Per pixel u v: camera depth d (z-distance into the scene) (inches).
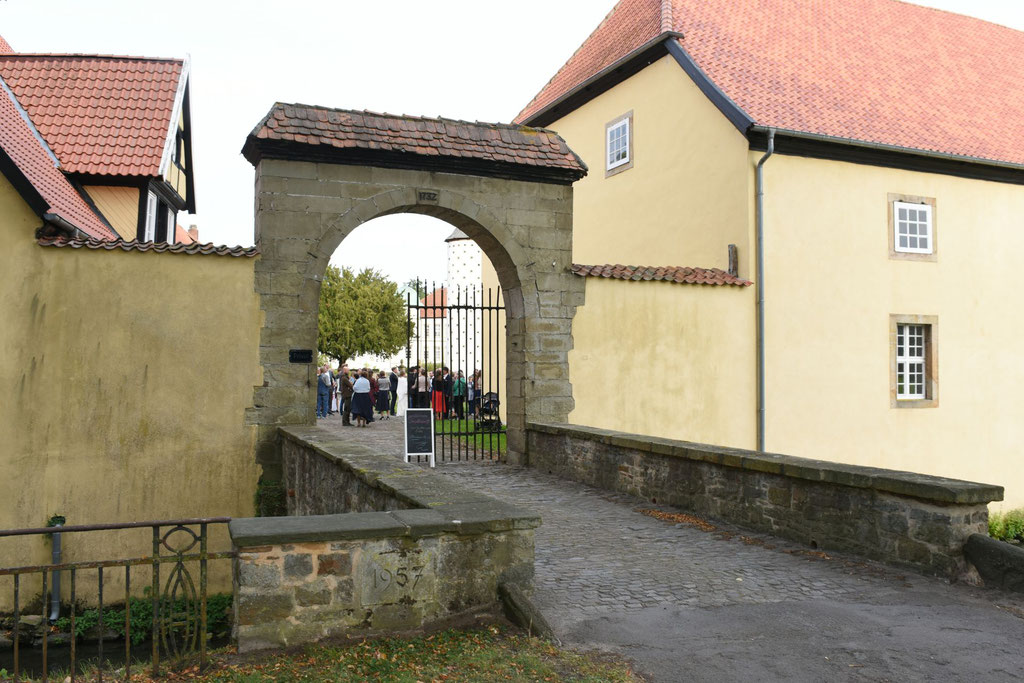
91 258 417.1
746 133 592.4
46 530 181.0
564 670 180.9
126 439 419.8
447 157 485.1
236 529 190.2
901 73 757.3
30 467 404.5
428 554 202.4
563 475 469.4
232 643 201.0
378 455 313.3
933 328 674.8
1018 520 678.5
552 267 520.1
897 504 269.9
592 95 789.2
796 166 619.8
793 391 607.8
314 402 455.2
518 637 198.7
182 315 432.5
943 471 673.0
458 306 529.3
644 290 551.2
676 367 559.5
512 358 529.0
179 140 729.6
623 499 397.7
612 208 756.6
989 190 708.7
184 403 430.9
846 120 648.4
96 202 590.2
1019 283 719.7
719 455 341.4
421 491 239.3
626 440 405.1
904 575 260.1
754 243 596.4
